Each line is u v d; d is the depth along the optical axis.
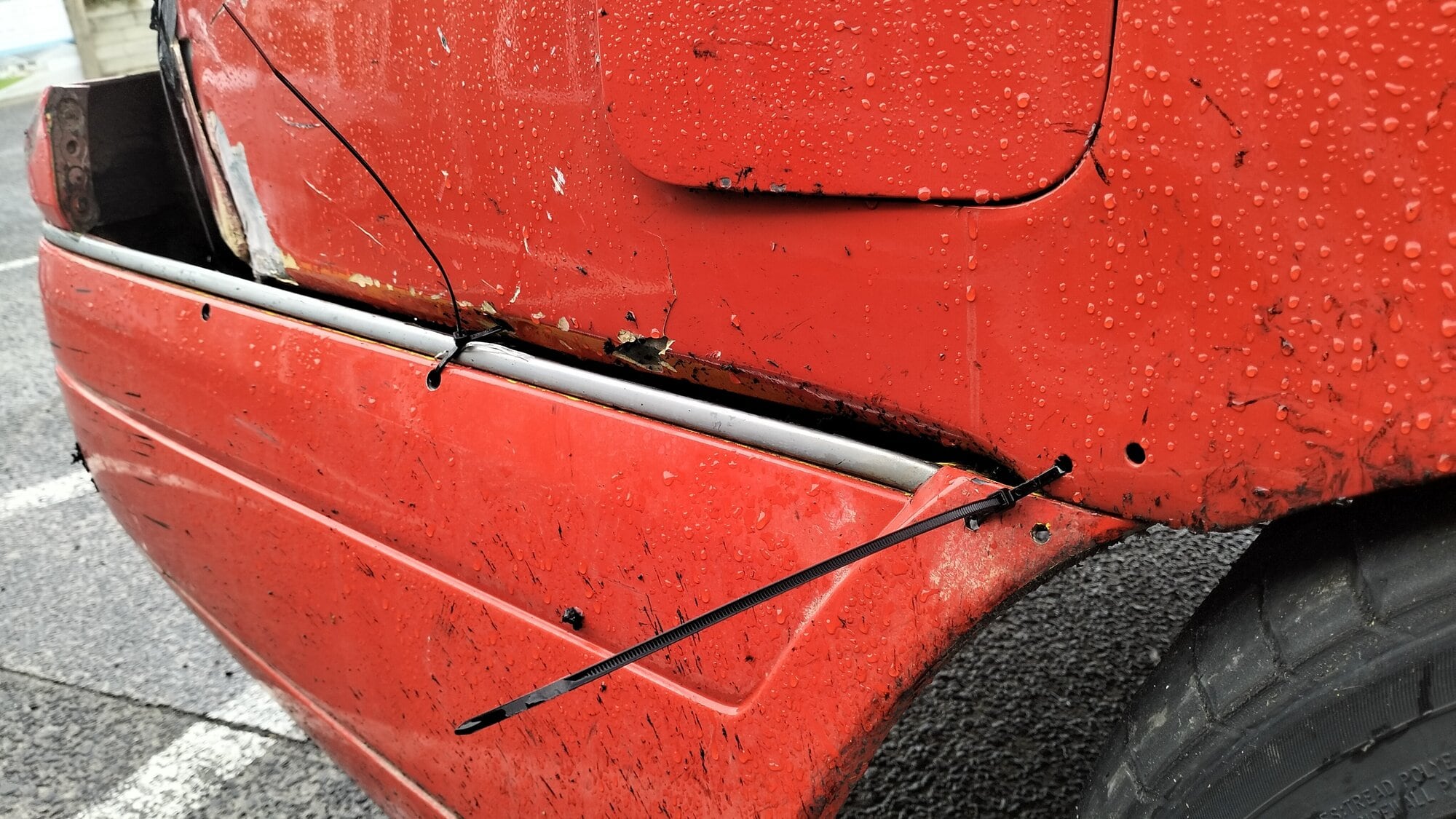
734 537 0.37
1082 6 0.28
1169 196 0.28
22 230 2.35
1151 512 0.30
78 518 1.18
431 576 0.47
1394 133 0.24
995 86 0.29
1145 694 0.35
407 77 0.45
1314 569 0.30
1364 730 0.28
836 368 0.35
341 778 0.76
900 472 0.34
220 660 0.92
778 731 0.36
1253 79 0.26
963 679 0.80
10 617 1.00
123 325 0.62
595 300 0.42
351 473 0.50
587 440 0.41
